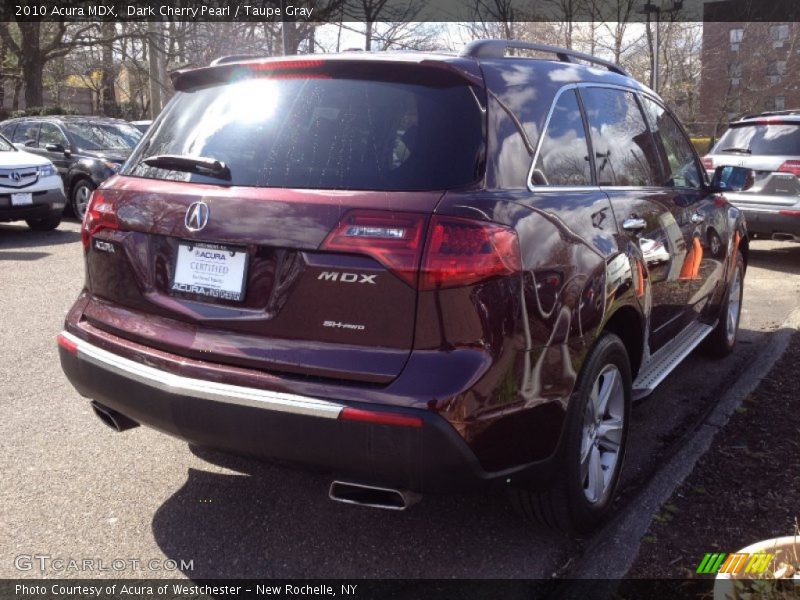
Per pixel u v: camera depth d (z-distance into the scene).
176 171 3.06
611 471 3.35
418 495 2.64
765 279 8.85
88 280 3.34
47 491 3.56
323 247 2.60
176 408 2.78
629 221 3.50
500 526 3.33
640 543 3.08
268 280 2.72
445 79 2.85
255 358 2.69
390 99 2.86
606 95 3.84
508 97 2.97
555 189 3.07
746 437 4.14
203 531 3.26
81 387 3.17
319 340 2.63
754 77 39.22
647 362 3.99
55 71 35.50
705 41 38.03
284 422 2.60
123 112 37.50
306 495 3.58
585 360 3.00
